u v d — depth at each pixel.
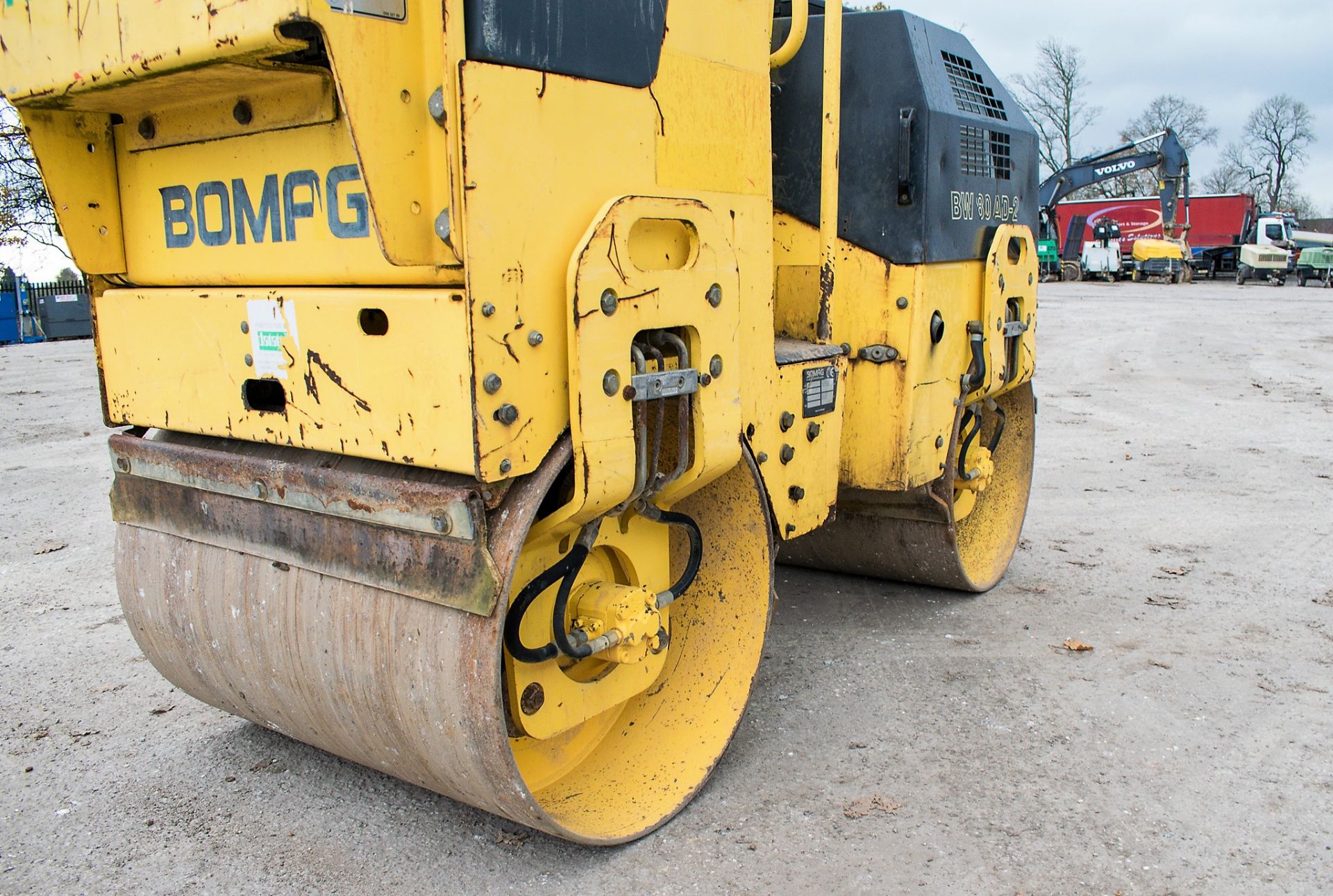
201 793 2.97
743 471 2.86
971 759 3.12
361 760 2.70
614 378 2.26
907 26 3.45
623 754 2.97
